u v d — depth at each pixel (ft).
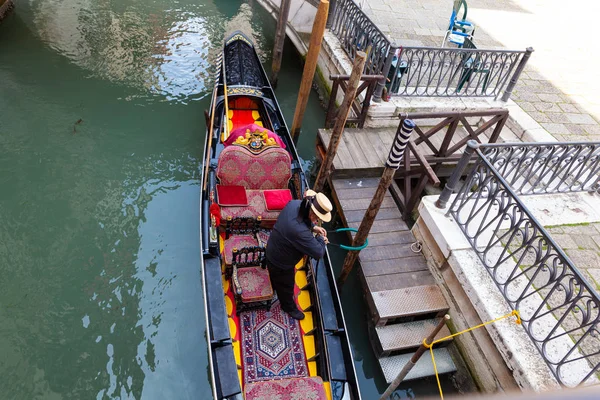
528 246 12.77
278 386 12.12
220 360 12.33
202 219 16.15
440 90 24.64
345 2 27.27
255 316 14.03
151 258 18.72
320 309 13.85
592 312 13.65
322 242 12.98
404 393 14.99
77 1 36.76
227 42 27.91
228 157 16.33
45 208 20.03
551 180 17.62
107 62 29.84
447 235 15.47
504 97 23.93
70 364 15.23
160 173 22.59
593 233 16.55
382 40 22.61
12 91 26.02
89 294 17.19
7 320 16.05
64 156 22.59
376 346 15.24
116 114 25.67
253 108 23.75
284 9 27.43
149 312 16.94
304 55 32.35
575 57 30.17
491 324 13.11
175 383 15.19
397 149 12.98
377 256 16.89
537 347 12.37
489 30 32.07
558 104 24.73
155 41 33.06
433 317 15.78
